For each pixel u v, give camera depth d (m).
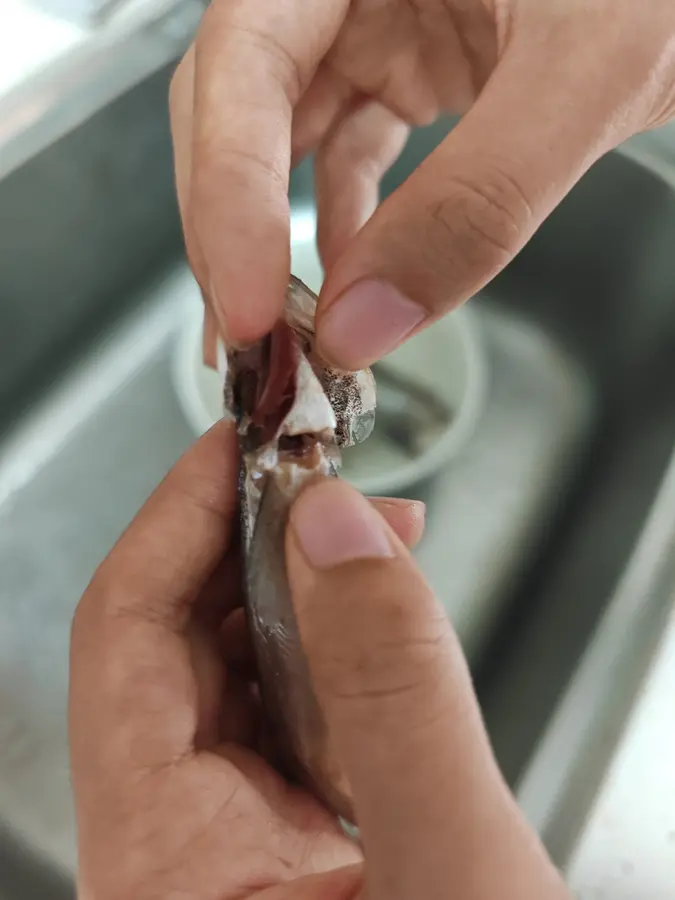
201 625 0.13
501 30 0.12
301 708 0.11
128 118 0.21
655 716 0.13
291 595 0.10
